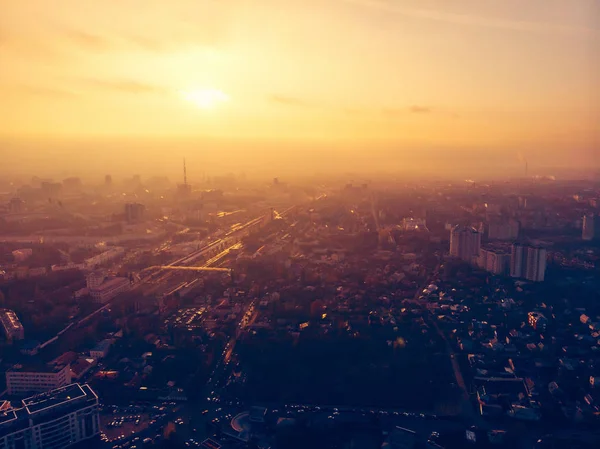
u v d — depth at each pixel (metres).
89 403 191.12
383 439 190.50
